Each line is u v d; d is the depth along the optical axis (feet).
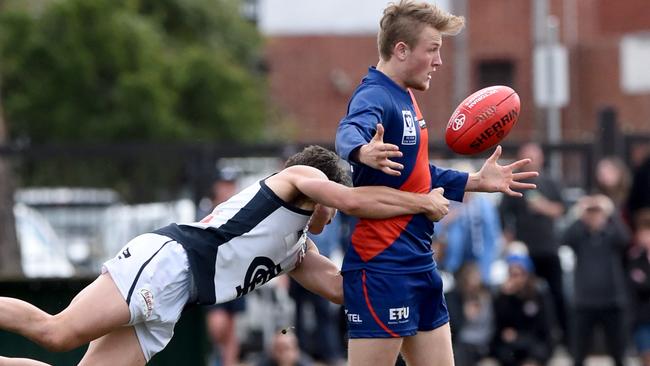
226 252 84.53
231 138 321.11
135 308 82.84
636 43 308.60
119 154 192.95
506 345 163.43
